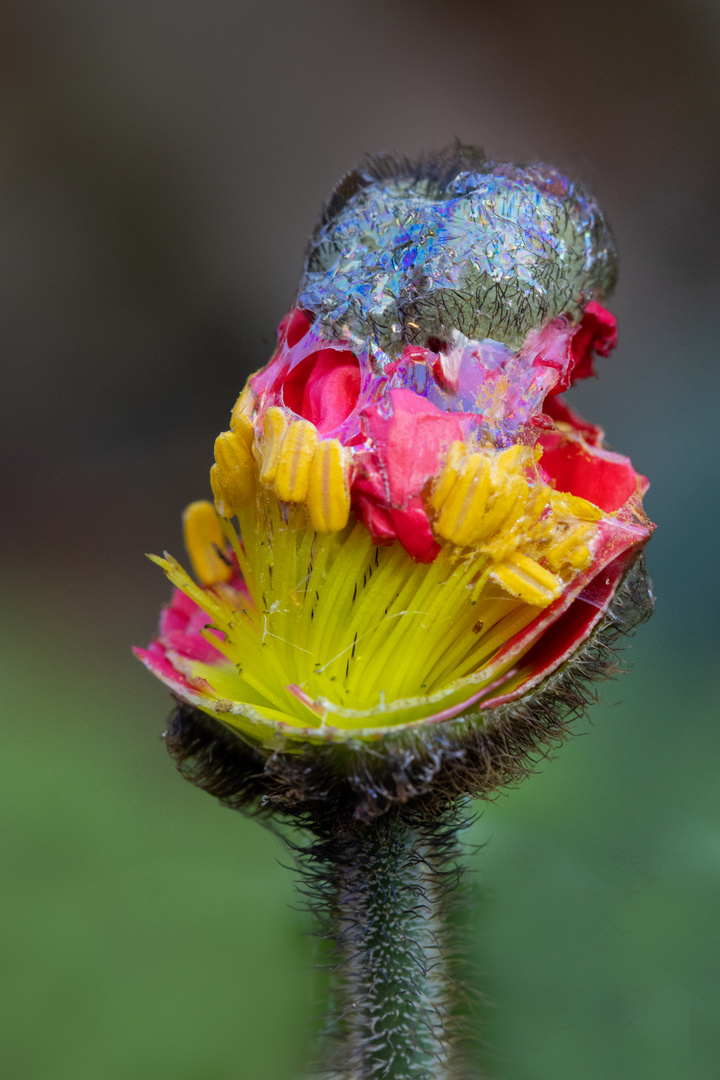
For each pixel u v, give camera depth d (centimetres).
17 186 43
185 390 42
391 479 14
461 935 16
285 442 15
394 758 15
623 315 36
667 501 24
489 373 15
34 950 16
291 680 15
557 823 17
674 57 42
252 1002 16
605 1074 15
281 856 17
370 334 15
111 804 18
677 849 16
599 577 15
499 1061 15
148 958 16
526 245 15
